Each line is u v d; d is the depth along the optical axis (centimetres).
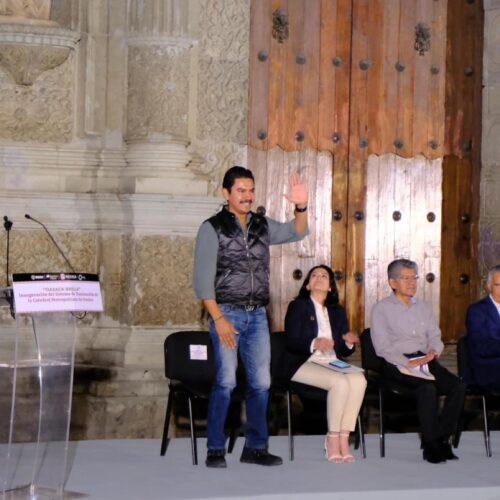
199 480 945
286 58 1441
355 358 1450
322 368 1048
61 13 1337
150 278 1312
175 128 1331
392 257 1499
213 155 1384
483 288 1541
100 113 1345
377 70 1488
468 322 1137
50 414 852
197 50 1370
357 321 1486
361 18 1480
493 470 1027
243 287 984
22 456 892
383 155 1494
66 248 1323
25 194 1301
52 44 1285
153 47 1323
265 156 1430
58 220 1319
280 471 991
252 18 1423
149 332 1310
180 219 1316
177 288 1322
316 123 1459
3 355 898
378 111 1490
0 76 1307
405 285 1116
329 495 911
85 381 1296
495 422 1365
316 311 1073
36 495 850
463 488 945
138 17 1329
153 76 1323
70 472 964
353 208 1480
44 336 845
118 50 1345
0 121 1307
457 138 1531
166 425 1052
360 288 1484
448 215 1529
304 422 1314
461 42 1531
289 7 1442
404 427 1352
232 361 985
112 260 1331
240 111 1398
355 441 1118
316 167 1459
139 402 1280
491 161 1536
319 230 1463
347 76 1473
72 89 1335
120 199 1314
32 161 1316
